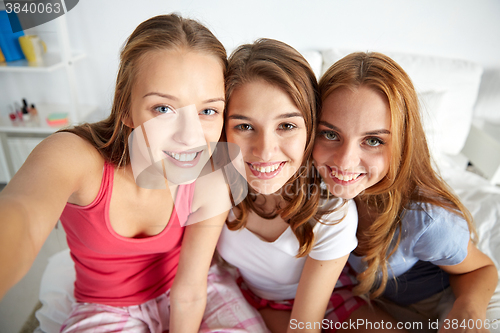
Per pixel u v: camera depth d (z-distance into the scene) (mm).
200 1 1727
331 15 1744
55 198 472
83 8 1722
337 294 870
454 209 795
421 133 743
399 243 799
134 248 723
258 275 842
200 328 774
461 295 780
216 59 604
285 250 766
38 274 1335
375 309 849
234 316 799
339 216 730
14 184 455
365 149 661
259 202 777
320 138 691
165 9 1727
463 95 1626
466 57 1794
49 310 858
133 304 785
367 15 1737
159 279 811
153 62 558
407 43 1783
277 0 1718
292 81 599
